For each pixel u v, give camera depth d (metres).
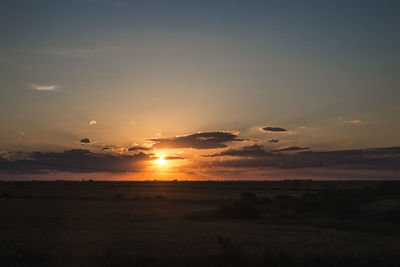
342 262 18.75
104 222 45.72
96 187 194.62
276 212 67.44
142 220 49.22
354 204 62.53
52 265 19.22
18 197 104.69
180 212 64.00
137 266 18.70
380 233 37.28
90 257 20.52
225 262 18.72
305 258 19.03
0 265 19.11
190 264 18.70
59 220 47.91
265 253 19.77
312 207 64.69
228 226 41.94
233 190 168.12
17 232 34.81
